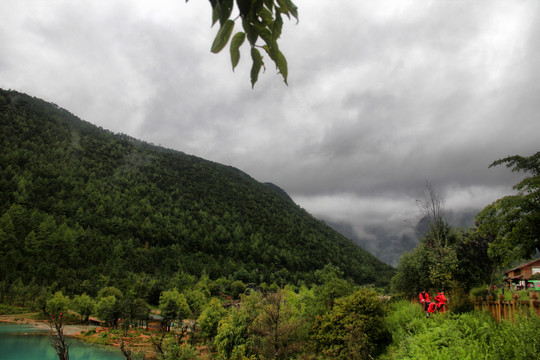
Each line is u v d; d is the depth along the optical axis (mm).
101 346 48438
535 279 26219
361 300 23922
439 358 11242
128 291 91500
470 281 21656
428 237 25109
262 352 26266
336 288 30688
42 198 173750
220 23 1010
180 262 151625
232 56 1150
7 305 82000
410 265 26062
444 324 14086
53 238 125188
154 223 187125
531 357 9047
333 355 21859
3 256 110188
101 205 185750
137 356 22422
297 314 31969
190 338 41781
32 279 97312
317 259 190750
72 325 67750
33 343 50188
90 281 105938
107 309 67312
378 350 21141
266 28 1147
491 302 14602
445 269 21250
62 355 7078
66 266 117875
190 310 68000
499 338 10805
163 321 51812
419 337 14336
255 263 177250
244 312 30406
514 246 11633
